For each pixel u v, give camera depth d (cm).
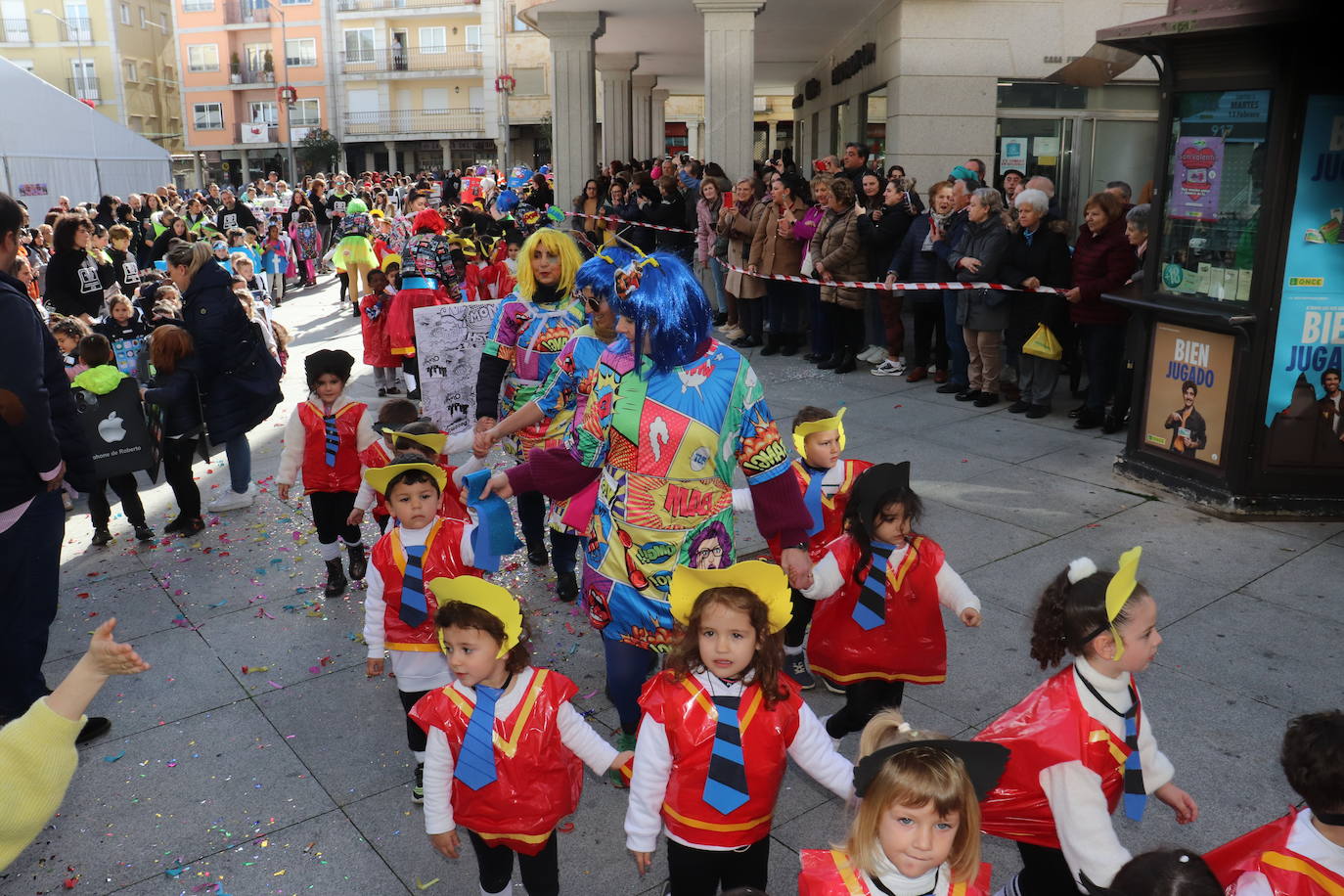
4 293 391
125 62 5569
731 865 275
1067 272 804
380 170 5653
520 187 2128
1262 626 484
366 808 384
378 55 5391
